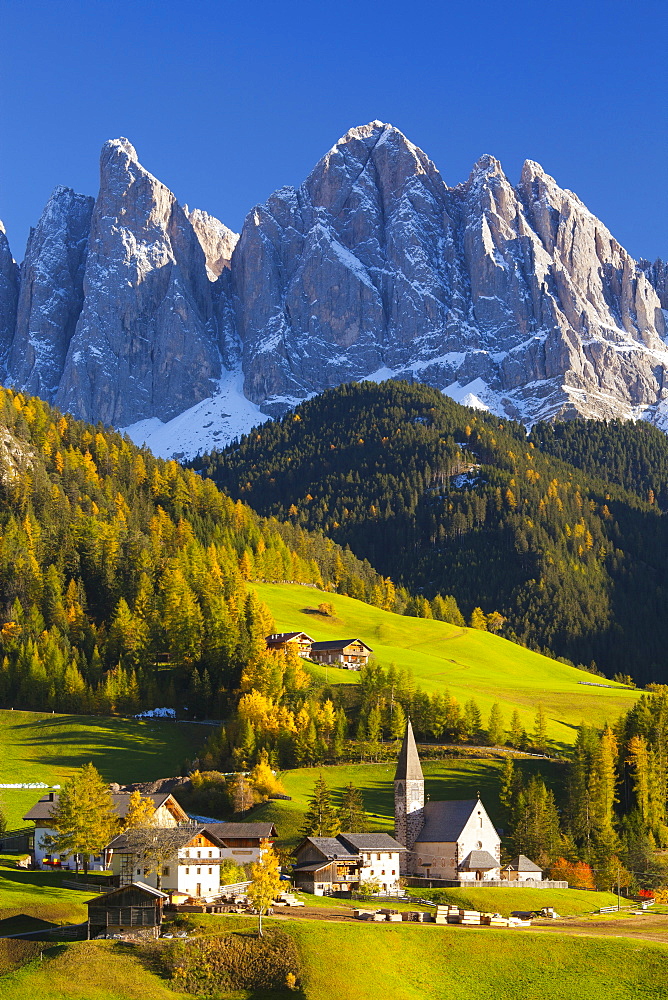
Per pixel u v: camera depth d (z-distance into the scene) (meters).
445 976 116.06
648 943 124.81
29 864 152.12
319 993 109.75
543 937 125.00
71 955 111.69
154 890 121.56
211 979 111.12
